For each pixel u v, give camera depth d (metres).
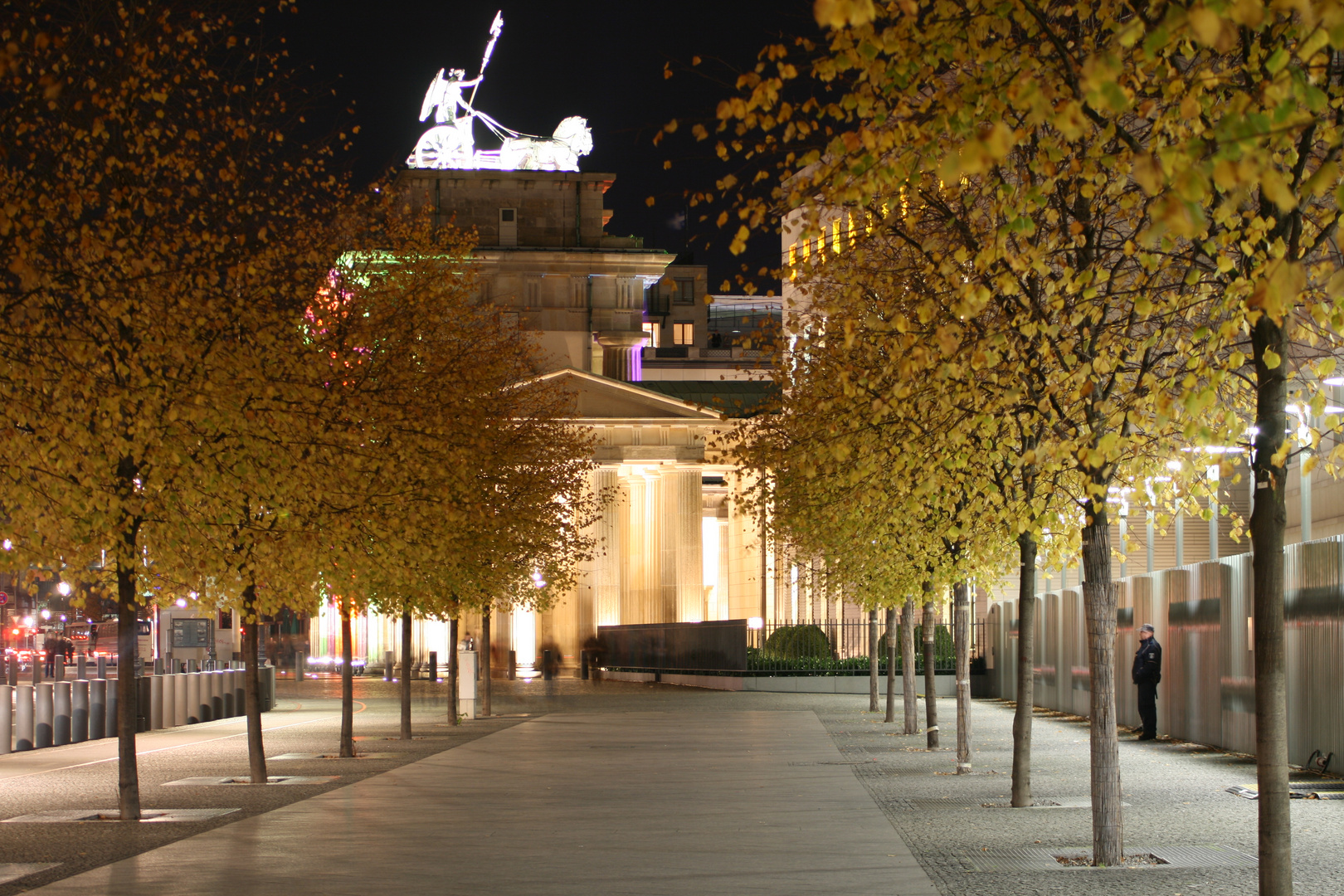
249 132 16.67
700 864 12.44
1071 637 35.91
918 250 14.10
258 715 20.38
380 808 16.83
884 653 49.78
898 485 15.22
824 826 14.94
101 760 25.00
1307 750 20.39
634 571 75.62
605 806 16.86
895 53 7.89
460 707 35.78
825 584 29.31
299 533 15.62
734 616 75.50
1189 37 7.52
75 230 12.66
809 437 20.16
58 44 11.76
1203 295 10.56
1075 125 5.44
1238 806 16.66
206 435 14.37
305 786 19.89
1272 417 8.66
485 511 25.25
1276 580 8.54
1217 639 24.84
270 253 16.30
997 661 46.78
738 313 119.62
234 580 15.51
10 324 12.02
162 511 14.16
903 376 9.13
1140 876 11.68
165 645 50.53
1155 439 12.07
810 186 8.66
